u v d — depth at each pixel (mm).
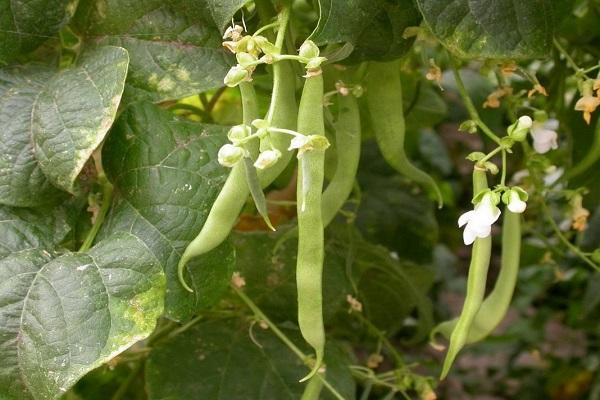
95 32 717
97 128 673
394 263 891
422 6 656
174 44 706
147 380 777
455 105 1212
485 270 691
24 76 715
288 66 673
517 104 752
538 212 914
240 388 784
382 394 1029
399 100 721
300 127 653
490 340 1341
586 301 1027
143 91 704
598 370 1300
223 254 699
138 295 664
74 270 670
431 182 745
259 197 639
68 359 652
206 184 690
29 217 705
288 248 826
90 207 711
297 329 819
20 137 689
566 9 728
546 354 1386
